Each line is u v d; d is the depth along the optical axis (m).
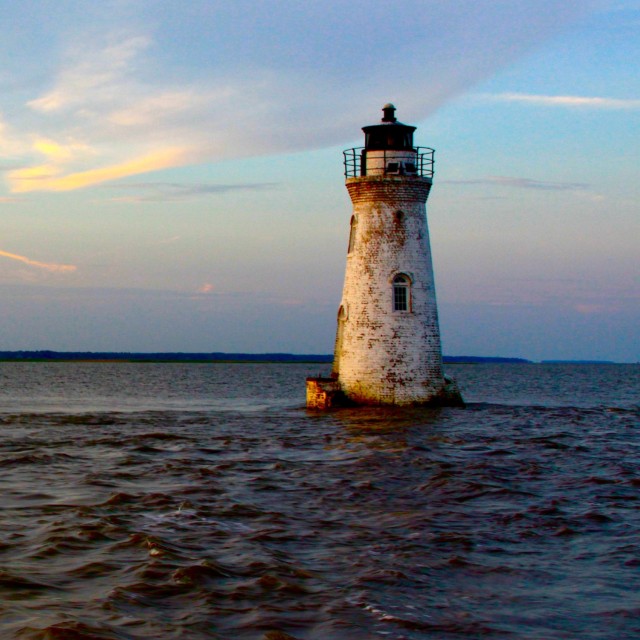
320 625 14.77
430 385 49.44
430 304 49.38
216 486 26.61
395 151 48.72
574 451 35.03
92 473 28.88
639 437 41.19
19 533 20.25
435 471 29.39
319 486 26.77
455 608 15.71
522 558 18.84
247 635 14.27
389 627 14.72
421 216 49.19
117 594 15.93
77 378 140.50
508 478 28.31
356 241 49.44
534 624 14.98
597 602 16.08
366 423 44.44
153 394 90.56
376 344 48.75
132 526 21.06
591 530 21.31
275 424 46.19
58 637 13.77
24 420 50.41
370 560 18.48
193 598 15.91
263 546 19.47
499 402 72.88
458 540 20.20
